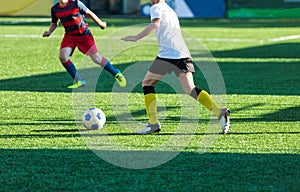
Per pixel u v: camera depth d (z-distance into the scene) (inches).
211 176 469.4
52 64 1150.3
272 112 727.1
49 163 500.7
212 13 2593.5
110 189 436.5
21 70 1071.0
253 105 772.0
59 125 641.0
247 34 1857.8
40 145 558.9
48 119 671.1
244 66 1164.5
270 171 483.2
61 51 845.8
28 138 584.7
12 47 1423.5
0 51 1342.3
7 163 498.9
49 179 458.3
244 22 2361.0
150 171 482.0
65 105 753.6
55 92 847.1
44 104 757.3
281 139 591.5
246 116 702.5
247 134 609.9
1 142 568.1
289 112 728.3
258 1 2623.0
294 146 564.7
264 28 2084.2
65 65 855.1
